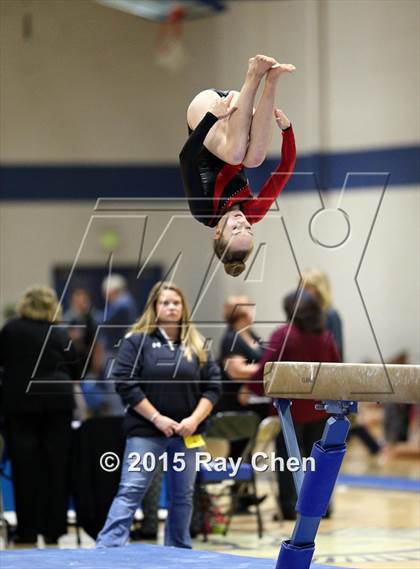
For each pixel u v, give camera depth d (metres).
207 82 20.83
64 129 21.47
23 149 21.36
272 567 6.95
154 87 21.45
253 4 20.08
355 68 19.23
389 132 18.98
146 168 21.48
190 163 6.64
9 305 20.02
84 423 9.98
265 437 10.55
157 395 8.52
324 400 6.43
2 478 11.11
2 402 10.05
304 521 6.44
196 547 9.74
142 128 21.50
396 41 18.86
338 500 13.04
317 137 19.50
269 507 12.74
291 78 19.62
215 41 20.62
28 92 21.38
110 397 12.96
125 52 21.52
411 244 18.89
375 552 9.35
